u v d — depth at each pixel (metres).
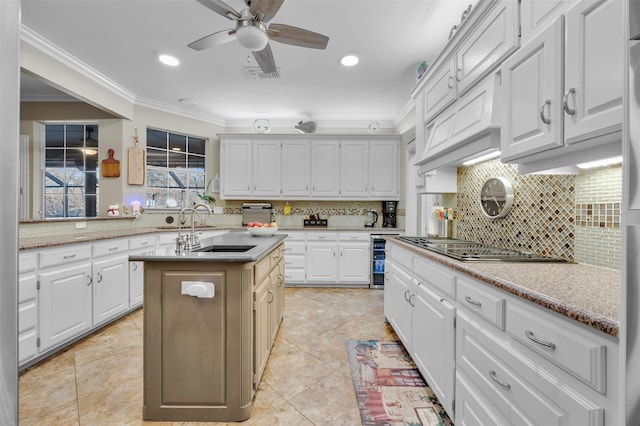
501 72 1.37
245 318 1.56
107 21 2.33
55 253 2.19
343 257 4.20
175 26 2.39
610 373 0.69
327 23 2.30
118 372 1.98
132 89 3.64
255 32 1.77
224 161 4.46
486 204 2.12
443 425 1.51
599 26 0.88
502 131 1.34
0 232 0.48
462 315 1.35
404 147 4.26
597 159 1.03
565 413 0.79
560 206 1.52
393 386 1.84
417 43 2.57
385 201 4.58
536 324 0.90
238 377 1.54
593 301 0.83
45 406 1.64
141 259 1.50
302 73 3.15
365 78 3.26
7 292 0.50
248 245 2.20
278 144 4.44
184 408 1.55
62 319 2.24
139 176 3.95
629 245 0.56
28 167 3.91
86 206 4.11
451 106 1.96
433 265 1.68
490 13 1.49
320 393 1.77
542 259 1.45
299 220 4.77
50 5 2.15
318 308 3.28
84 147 4.11
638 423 0.55
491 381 1.12
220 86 3.52
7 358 0.50
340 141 4.42
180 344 1.55
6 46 0.49
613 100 0.84
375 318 2.99
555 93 1.04
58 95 3.80
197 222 4.53
